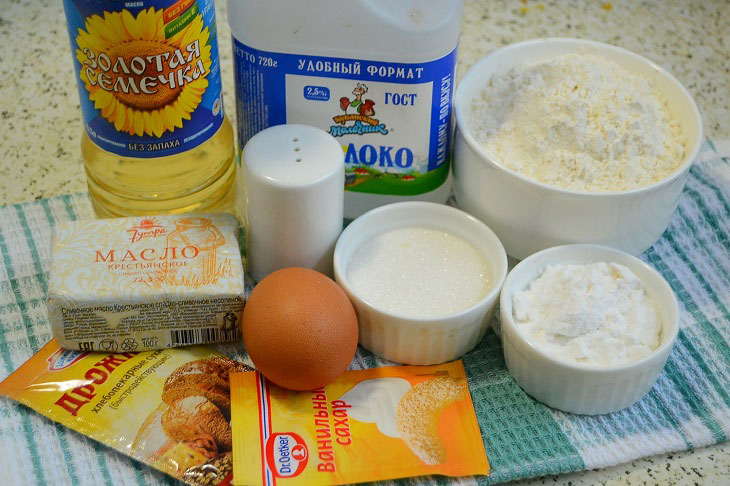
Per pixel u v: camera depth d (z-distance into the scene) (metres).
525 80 0.80
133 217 0.73
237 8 0.70
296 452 0.63
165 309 0.67
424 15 0.70
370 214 0.75
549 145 0.75
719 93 0.98
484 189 0.75
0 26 1.03
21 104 0.93
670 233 0.81
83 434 0.64
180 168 0.79
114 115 0.70
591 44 0.83
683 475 0.64
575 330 0.66
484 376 0.70
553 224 0.73
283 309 0.63
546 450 0.64
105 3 0.63
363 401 0.67
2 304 0.73
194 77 0.70
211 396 0.66
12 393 0.65
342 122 0.76
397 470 0.62
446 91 0.74
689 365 0.70
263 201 0.69
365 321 0.69
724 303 0.75
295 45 0.71
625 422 0.66
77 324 0.67
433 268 0.74
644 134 0.75
